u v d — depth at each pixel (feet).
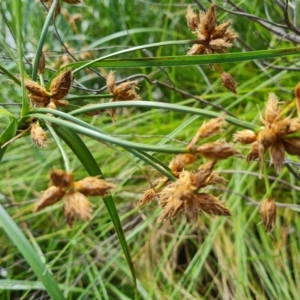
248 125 0.68
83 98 0.90
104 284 1.53
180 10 2.38
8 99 2.17
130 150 0.70
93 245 1.70
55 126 0.82
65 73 0.82
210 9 0.88
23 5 2.30
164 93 2.28
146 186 1.86
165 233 1.69
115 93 0.91
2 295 1.64
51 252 1.61
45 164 1.87
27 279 1.55
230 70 2.13
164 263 1.64
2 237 1.76
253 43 2.21
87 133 0.68
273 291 1.47
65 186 0.66
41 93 0.83
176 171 0.78
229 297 1.55
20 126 0.83
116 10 2.47
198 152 0.67
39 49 0.85
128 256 0.88
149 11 2.55
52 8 0.87
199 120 2.02
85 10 2.55
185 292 1.46
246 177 1.79
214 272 1.67
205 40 0.88
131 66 0.86
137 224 1.85
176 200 0.68
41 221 1.87
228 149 0.67
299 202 1.74
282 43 2.00
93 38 2.52
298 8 2.04
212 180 0.72
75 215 0.64
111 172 1.93
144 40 2.48
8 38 2.02
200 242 1.69
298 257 1.54
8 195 1.94
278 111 0.67
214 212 0.69
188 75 2.30
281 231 1.66
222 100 1.99
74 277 1.69
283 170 1.79
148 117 2.12
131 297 1.58
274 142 0.66
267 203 0.73
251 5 2.22
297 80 2.05
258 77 1.97
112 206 0.85
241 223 1.64
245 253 1.53
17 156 2.01
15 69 2.13
